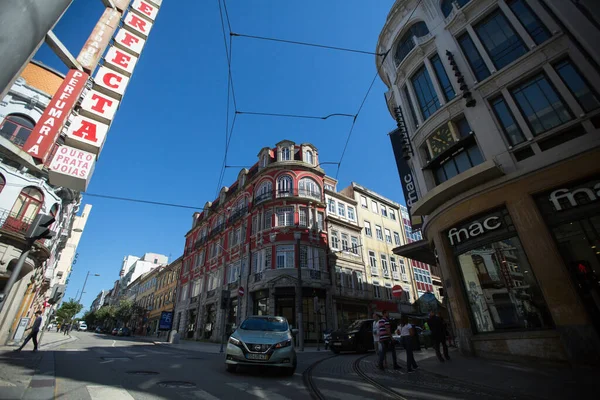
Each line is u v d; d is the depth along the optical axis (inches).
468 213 376.8
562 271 289.9
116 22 374.6
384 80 665.0
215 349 631.2
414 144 515.8
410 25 568.4
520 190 336.5
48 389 168.4
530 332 304.3
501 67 406.6
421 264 1338.6
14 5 88.1
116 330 1781.5
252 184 1074.7
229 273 1045.8
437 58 494.0
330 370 313.9
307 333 808.9
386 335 321.1
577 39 342.0
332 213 1051.9
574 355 267.7
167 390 187.5
